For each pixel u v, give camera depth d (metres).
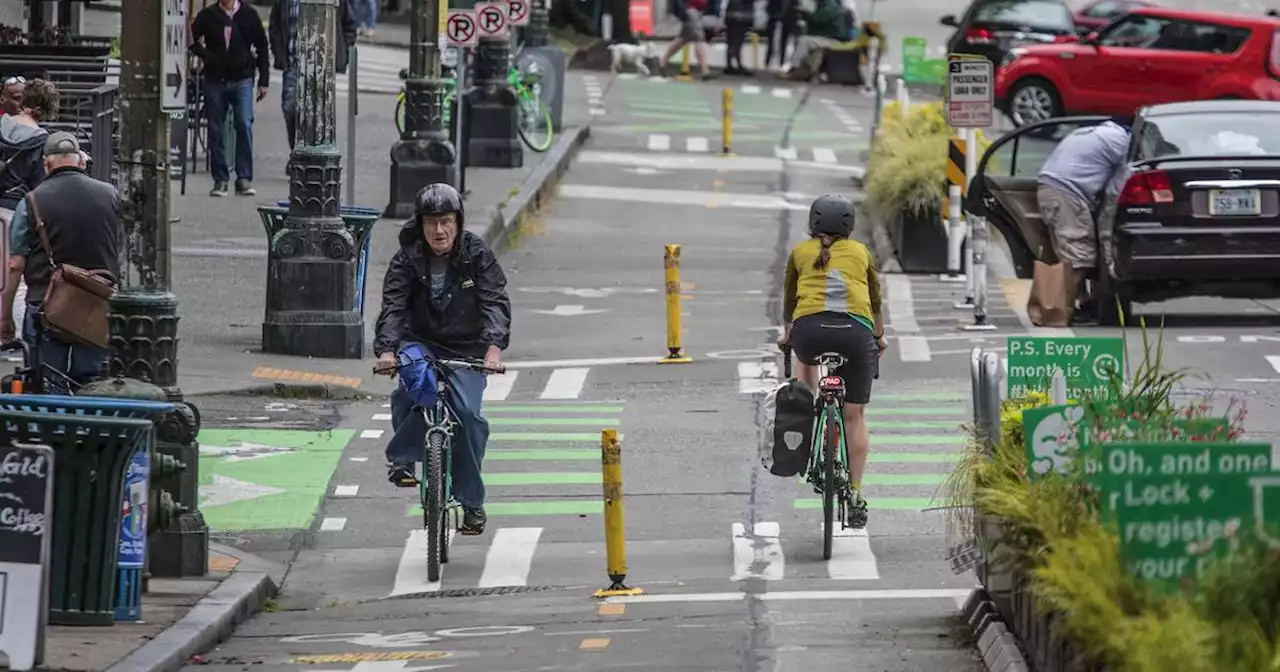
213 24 72.50
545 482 39.62
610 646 25.97
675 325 54.56
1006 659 22.08
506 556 34.16
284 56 77.44
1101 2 117.38
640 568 32.94
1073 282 56.78
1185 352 51.59
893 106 85.44
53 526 25.83
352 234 52.69
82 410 25.58
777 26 138.62
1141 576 17.55
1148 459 17.52
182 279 60.12
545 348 56.94
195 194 74.50
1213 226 54.16
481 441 32.44
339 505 38.12
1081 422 21.70
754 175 96.44
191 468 30.97
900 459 41.00
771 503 37.53
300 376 49.25
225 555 33.19
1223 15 94.38
